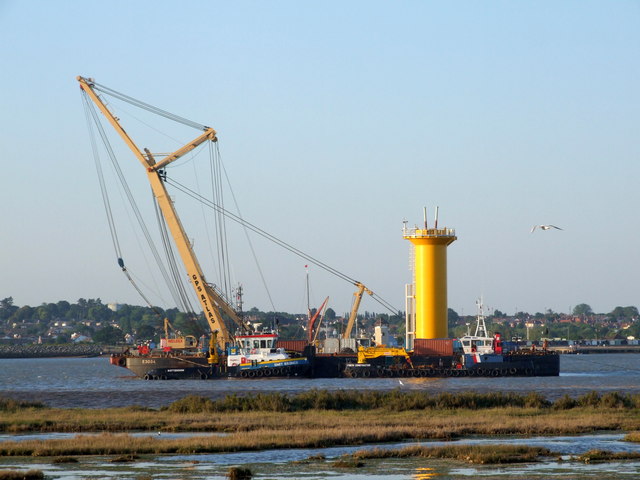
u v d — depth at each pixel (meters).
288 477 87.69
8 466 93.50
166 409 139.12
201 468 92.31
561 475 88.19
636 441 107.19
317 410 136.62
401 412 133.50
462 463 94.12
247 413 133.12
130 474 89.31
